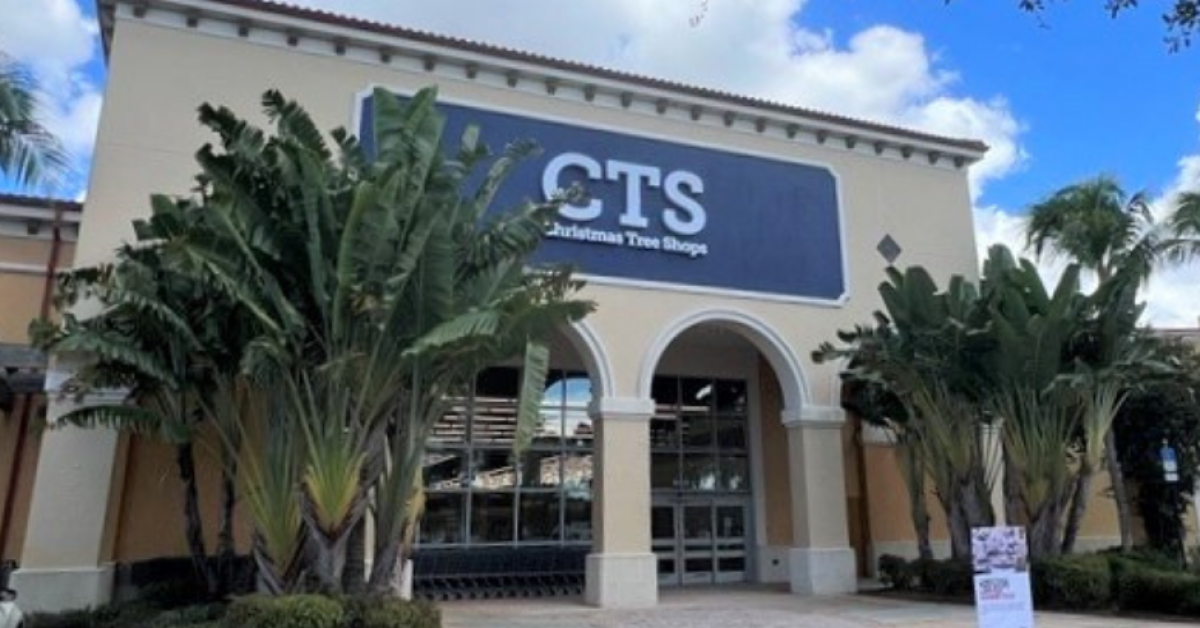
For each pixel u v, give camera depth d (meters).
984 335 15.32
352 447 10.17
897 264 19.72
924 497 18.05
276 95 11.16
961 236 20.72
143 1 14.98
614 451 15.92
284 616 8.96
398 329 10.35
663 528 20.00
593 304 11.00
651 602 15.43
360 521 10.44
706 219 17.89
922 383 16.12
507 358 11.35
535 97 17.20
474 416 18.73
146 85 14.70
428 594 16.64
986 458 17.70
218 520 13.98
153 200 11.35
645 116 18.03
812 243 18.88
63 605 12.52
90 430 13.20
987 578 8.36
